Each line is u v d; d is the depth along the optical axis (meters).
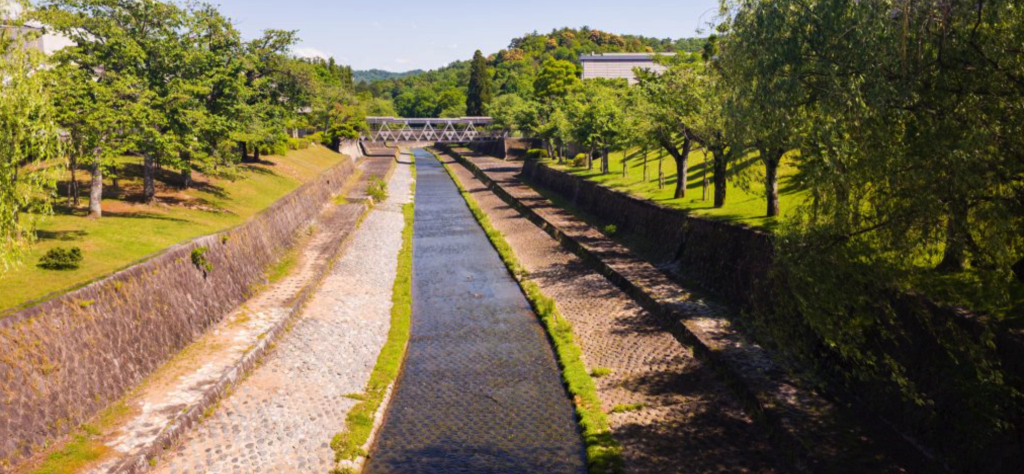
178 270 26.88
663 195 48.28
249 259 35.41
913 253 15.84
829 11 16.64
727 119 21.00
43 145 20.28
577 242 47.03
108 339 21.05
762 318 22.80
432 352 29.03
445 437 21.20
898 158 15.21
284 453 19.22
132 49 34.06
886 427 19.12
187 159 43.91
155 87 35.28
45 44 42.22
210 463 18.17
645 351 27.41
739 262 30.92
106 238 28.89
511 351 28.91
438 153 161.12
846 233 16.61
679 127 40.53
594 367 26.20
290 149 85.00
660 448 19.78
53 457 16.84
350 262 43.84
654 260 40.59
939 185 14.60
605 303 34.28
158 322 24.16
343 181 83.31
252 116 46.06
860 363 20.98
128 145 31.94
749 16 19.03
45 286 21.75
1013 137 14.15
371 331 31.17
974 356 15.20
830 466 17.23
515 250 49.53
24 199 19.88
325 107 107.88
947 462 16.92
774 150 22.27
